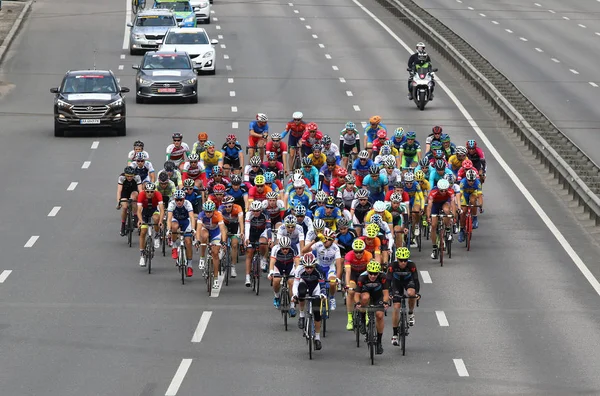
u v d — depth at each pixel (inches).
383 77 5871.1
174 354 2324.1
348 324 2410.2
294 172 3410.4
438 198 3073.3
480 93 5531.5
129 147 4463.6
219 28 7308.1
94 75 4810.5
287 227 2541.8
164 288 2819.9
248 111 5068.9
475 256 3127.5
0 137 4633.4
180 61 5428.2
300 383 2150.6
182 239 2861.7
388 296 2279.8
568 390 2116.1
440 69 6156.5
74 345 2375.7
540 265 3036.4
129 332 2469.2
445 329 2509.8
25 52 6441.9
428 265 3041.3
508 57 6358.3
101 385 2128.4
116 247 3191.4
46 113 5088.6
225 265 2886.3
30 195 3742.6
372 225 2522.1
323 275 2502.5
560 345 2397.9
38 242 3221.0
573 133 4709.6
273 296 2765.7
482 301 2721.5
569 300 2731.3
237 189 2965.1
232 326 2524.6
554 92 5511.8
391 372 2220.7
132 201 3181.6
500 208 3659.0
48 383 2139.5
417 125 4825.3
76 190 3816.4
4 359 2279.8
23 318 2561.5
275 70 6038.4
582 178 3786.9
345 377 2187.5
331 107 5152.6
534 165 4239.7
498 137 4670.3
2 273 2923.2
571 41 6909.5
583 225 3459.6
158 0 7204.7
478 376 2197.3
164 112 5098.4
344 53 6505.9
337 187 3230.8
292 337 2453.2
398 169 3511.3
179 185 3235.7
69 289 2795.3
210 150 3440.0
